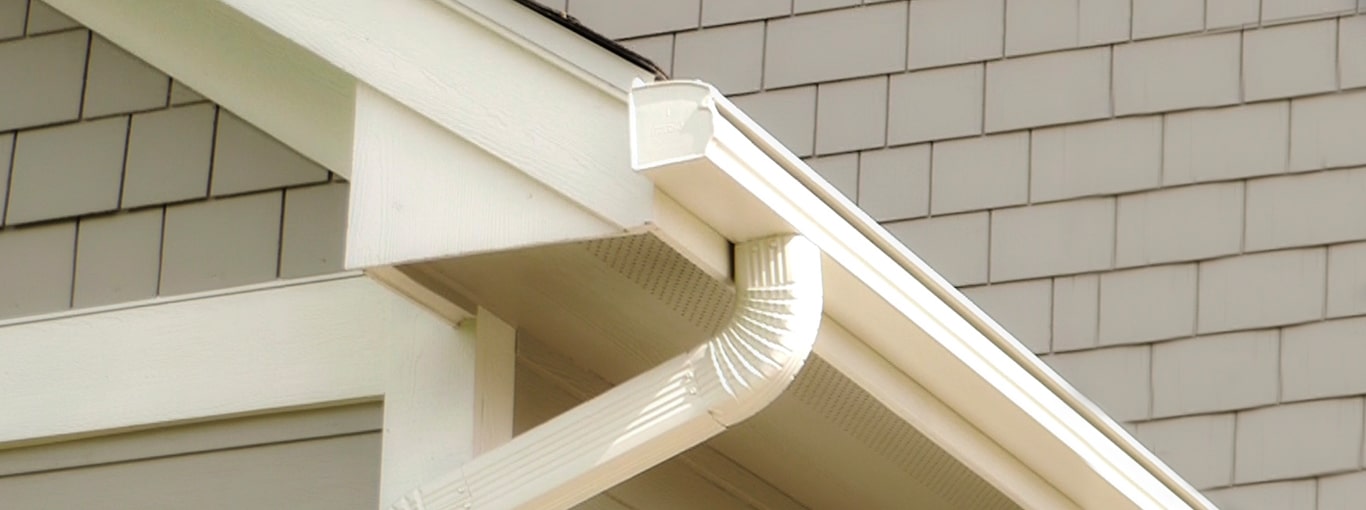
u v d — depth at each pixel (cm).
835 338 356
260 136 402
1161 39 601
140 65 420
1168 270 581
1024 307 586
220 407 384
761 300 322
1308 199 577
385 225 332
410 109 337
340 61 345
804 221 324
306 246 390
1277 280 573
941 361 365
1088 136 597
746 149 311
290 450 380
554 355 391
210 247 399
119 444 395
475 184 329
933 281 356
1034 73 605
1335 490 551
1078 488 414
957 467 413
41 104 425
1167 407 570
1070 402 396
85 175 415
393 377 368
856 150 611
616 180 316
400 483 356
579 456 333
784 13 631
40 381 400
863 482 435
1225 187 584
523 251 341
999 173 598
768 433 418
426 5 342
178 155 409
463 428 357
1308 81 585
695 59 633
